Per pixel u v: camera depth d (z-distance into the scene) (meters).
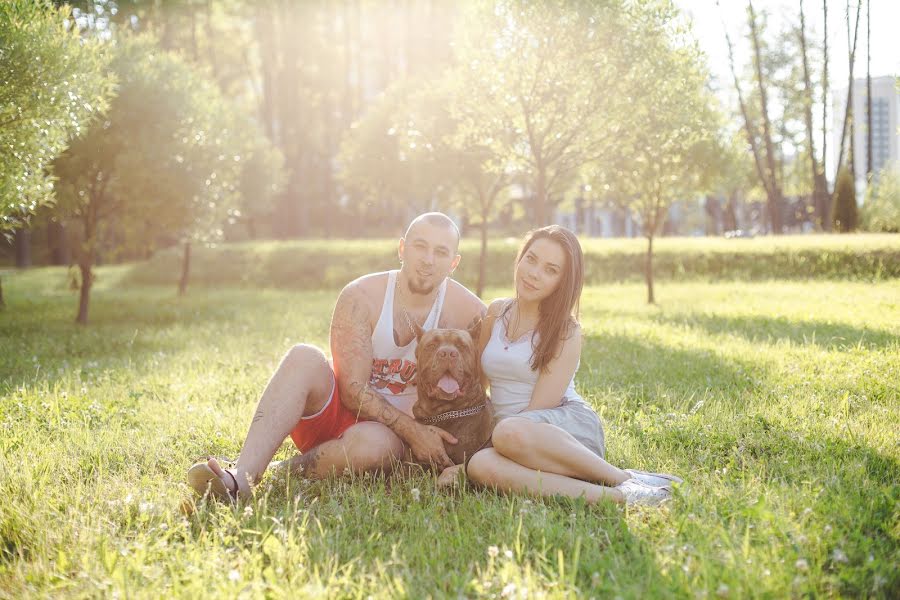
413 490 3.49
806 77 34.66
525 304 4.02
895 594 2.49
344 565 2.75
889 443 4.33
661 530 3.03
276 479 3.75
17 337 11.42
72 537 3.08
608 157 12.12
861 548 2.77
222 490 3.39
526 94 11.03
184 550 2.94
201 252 28.22
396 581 2.52
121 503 3.47
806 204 46.06
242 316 14.33
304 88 44.09
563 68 10.76
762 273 20.64
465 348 3.85
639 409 5.59
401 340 4.16
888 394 5.66
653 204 15.71
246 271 26.77
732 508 3.23
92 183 13.70
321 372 3.89
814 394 5.73
